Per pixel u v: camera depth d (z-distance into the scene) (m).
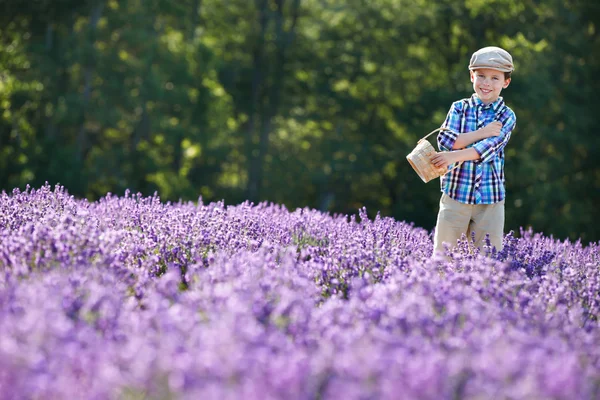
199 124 45.09
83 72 40.66
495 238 8.23
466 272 6.64
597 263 8.77
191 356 3.63
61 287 4.82
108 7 41.53
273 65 49.91
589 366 4.25
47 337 3.83
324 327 4.57
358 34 47.91
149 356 3.56
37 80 39.16
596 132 39.75
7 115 38.81
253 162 49.09
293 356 3.76
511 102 39.78
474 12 42.47
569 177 39.78
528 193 38.56
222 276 5.55
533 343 4.42
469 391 3.59
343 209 49.22
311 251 7.55
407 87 46.34
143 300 5.45
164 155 47.16
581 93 39.38
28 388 3.32
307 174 48.06
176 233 7.47
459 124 8.30
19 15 40.91
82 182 38.38
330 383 3.57
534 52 39.62
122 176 41.47
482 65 8.16
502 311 5.27
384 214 46.75
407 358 3.81
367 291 5.32
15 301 4.48
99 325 4.42
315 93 48.91
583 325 5.75
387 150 47.09
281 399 3.31
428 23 44.22
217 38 52.09
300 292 5.40
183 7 43.41
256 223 9.05
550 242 11.19
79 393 3.50
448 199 8.23
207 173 48.09
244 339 3.94
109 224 8.31
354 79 48.78
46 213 7.94
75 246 5.77
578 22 41.03
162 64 42.59
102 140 44.75
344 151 46.62
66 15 40.91
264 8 50.56
